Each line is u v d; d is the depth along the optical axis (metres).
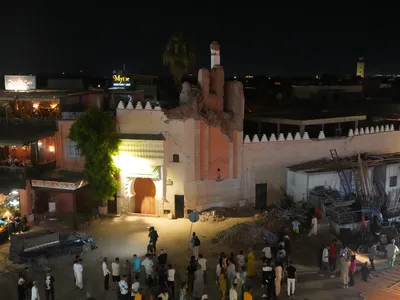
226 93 36.19
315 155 38.75
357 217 33.25
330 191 35.31
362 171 36.91
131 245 29.27
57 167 35.16
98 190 32.97
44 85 56.62
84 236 28.91
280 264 23.30
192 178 34.09
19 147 36.31
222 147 35.09
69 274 25.23
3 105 37.03
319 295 23.67
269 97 66.06
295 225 31.02
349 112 48.47
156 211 34.78
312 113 46.91
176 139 33.81
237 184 36.03
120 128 34.75
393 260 27.58
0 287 23.89
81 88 48.25
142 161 34.19
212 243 29.59
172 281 22.78
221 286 22.33
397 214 37.06
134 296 21.09
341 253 25.34
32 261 25.80
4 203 34.00
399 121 49.34
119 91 40.12
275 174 37.34
